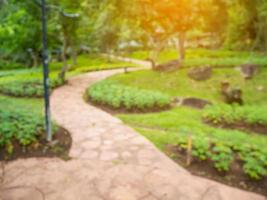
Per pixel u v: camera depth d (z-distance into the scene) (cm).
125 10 1294
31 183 320
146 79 1211
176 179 335
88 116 656
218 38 3195
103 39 2820
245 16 1825
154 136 495
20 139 420
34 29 993
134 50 3950
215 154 387
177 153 416
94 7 1370
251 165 341
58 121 599
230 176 345
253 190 316
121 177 337
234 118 609
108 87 970
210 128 564
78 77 1443
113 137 493
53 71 2016
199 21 1343
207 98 935
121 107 751
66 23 1184
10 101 744
